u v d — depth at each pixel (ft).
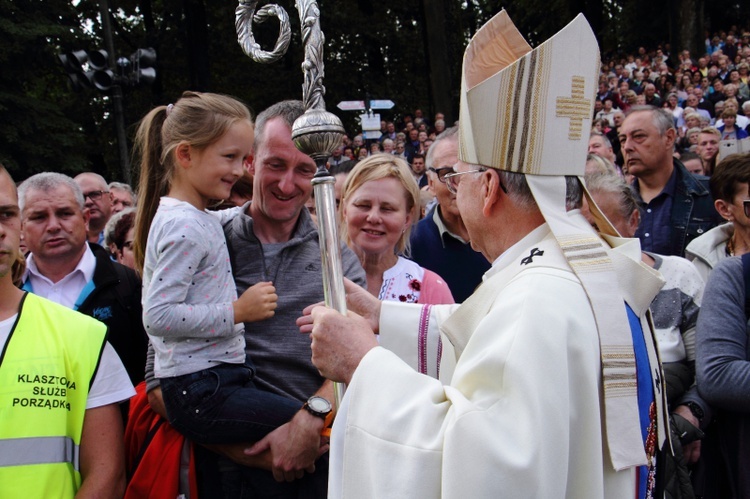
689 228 12.91
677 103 48.57
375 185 9.55
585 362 5.03
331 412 7.25
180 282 7.00
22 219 10.21
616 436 5.10
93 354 7.18
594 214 5.98
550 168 5.52
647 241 13.15
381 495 4.97
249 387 7.49
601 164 10.19
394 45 73.97
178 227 7.13
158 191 8.05
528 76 5.45
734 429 8.79
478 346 5.13
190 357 7.16
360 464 5.21
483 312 5.56
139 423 7.95
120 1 68.18
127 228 12.90
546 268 5.35
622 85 53.52
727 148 16.42
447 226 11.80
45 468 6.66
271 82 69.46
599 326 5.20
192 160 7.48
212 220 7.55
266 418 7.22
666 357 9.63
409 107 74.43
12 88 53.88
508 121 5.49
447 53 61.31
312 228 8.41
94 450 7.09
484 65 6.00
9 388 6.70
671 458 8.20
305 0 6.20
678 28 63.93
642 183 13.53
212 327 7.04
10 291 7.10
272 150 7.86
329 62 71.61
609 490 5.17
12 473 6.54
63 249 10.21
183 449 7.63
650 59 64.64
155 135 8.05
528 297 5.10
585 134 5.66
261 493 7.48
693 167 17.85
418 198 9.92
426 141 47.80
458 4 68.18
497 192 5.68
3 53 51.62
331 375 5.73
